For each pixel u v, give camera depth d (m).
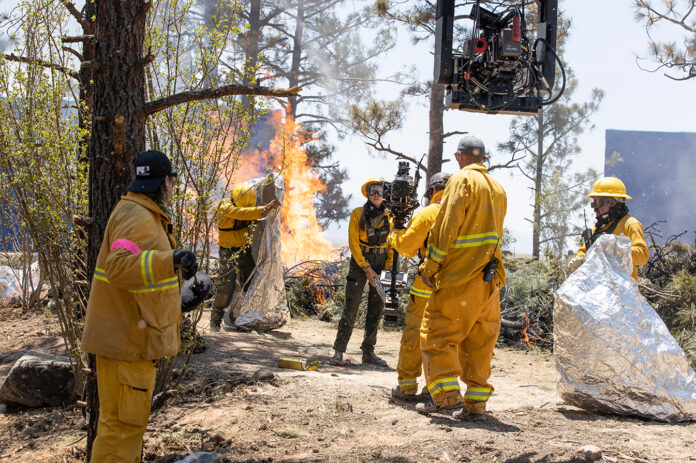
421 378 6.00
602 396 4.55
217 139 4.23
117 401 2.99
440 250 4.21
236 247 7.61
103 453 2.97
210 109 4.25
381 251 6.52
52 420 4.68
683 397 4.41
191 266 2.82
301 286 11.19
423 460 3.53
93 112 3.51
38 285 8.95
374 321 6.81
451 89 6.06
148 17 4.20
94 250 3.48
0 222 5.44
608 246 4.73
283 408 4.59
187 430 4.23
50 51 4.58
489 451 3.66
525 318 8.84
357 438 4.01
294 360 6.00
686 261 10.13
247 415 4.44
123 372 2.97
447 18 5.98
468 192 4.21
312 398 4.84
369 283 6.74
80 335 4.36
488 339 4.40
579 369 4.60
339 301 10.94
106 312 2.97
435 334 4.36
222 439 3.98
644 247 5.26
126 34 3.45
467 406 4.39
